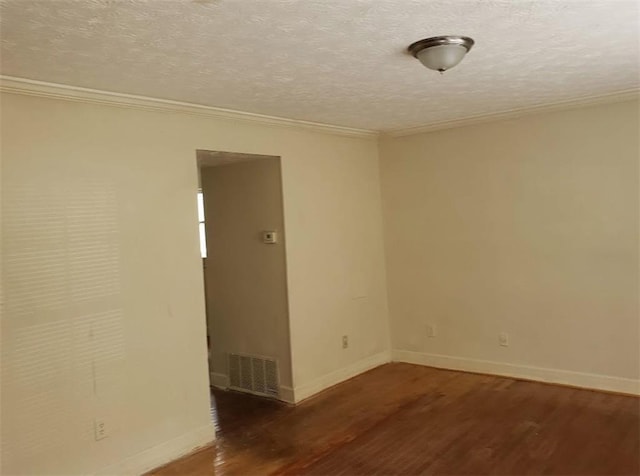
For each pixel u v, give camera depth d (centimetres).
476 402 410
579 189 421
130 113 329
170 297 347
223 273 477
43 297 286
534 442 337
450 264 493
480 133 467
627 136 398
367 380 480
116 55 247
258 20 213
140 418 328
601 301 417
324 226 468
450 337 498
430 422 378
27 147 282
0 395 270
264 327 452
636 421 359
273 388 448
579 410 383
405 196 515
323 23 220
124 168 324
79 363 300
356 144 504
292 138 439
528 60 291
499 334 469
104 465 310
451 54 250
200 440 360
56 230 292
